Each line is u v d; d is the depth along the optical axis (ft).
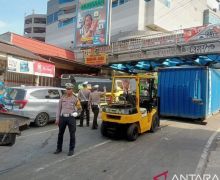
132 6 180.04
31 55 76.74
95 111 40.42
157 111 40.75
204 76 51.11
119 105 34.12
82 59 121.49
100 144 30.76
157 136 36.37
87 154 26.37
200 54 89.92
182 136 36.99
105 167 22.45
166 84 55.36
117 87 46.93
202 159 25.53
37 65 73.97
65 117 26.02
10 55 66.33
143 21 178.81
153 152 27.81
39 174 20.35
